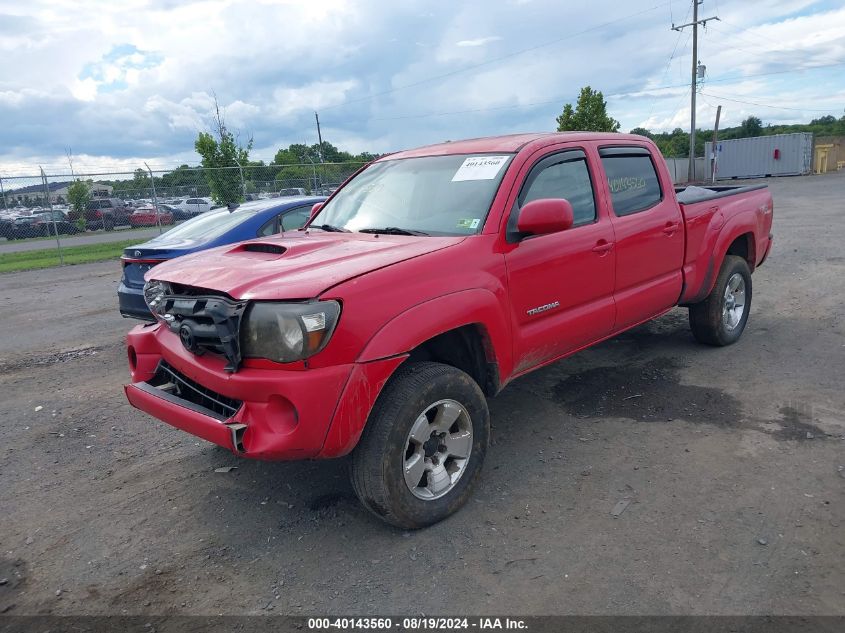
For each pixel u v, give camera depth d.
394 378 3.19
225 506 3.68
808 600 2.65
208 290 3.16
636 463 3.88
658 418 4.50
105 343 7.68
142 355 3.74
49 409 5.44
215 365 3.13
